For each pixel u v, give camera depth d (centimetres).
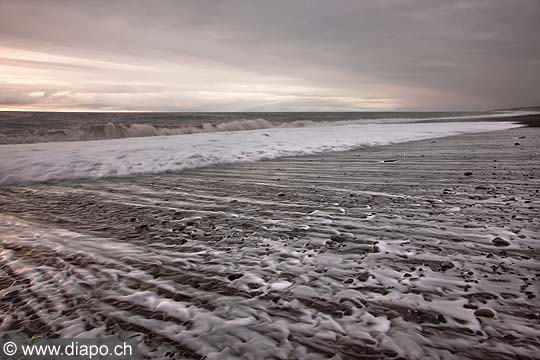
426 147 1309
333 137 1762
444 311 225
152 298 257
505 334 198
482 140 1480
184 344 202
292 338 204
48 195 650
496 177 673
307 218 457
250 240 380
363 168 870
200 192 655
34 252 355
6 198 625
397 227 402
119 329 219
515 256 307
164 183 754
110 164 969
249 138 1691
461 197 530
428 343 193
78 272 305
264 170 899
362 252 333
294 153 1241
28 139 1684
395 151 1222
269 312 233
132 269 311
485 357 180
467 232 374
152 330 217
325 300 247
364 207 500
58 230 434
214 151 1227
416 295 247
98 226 450
